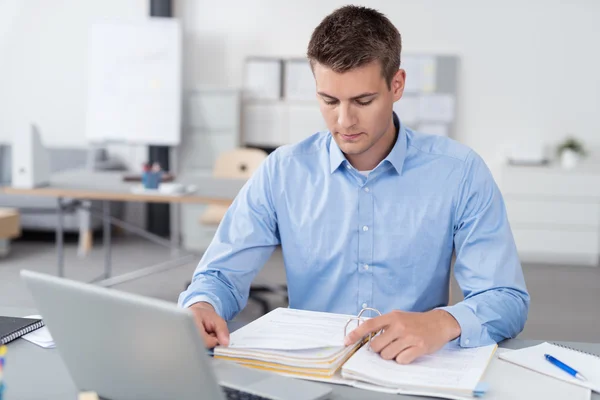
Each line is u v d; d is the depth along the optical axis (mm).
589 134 5746
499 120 5828
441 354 1188
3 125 6355
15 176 3555
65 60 6227
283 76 5965
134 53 5723
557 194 5348
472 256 1442
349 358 1142
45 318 985
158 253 5383
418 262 1506
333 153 1529
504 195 5414
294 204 1550
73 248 5469
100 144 6125
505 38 5758
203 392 869
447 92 5777
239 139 5887
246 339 1188
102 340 929
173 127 5742
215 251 1519
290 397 988
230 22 6051
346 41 1235
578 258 5473
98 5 6141
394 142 1518
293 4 5965
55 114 6285
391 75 1303
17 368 1144
